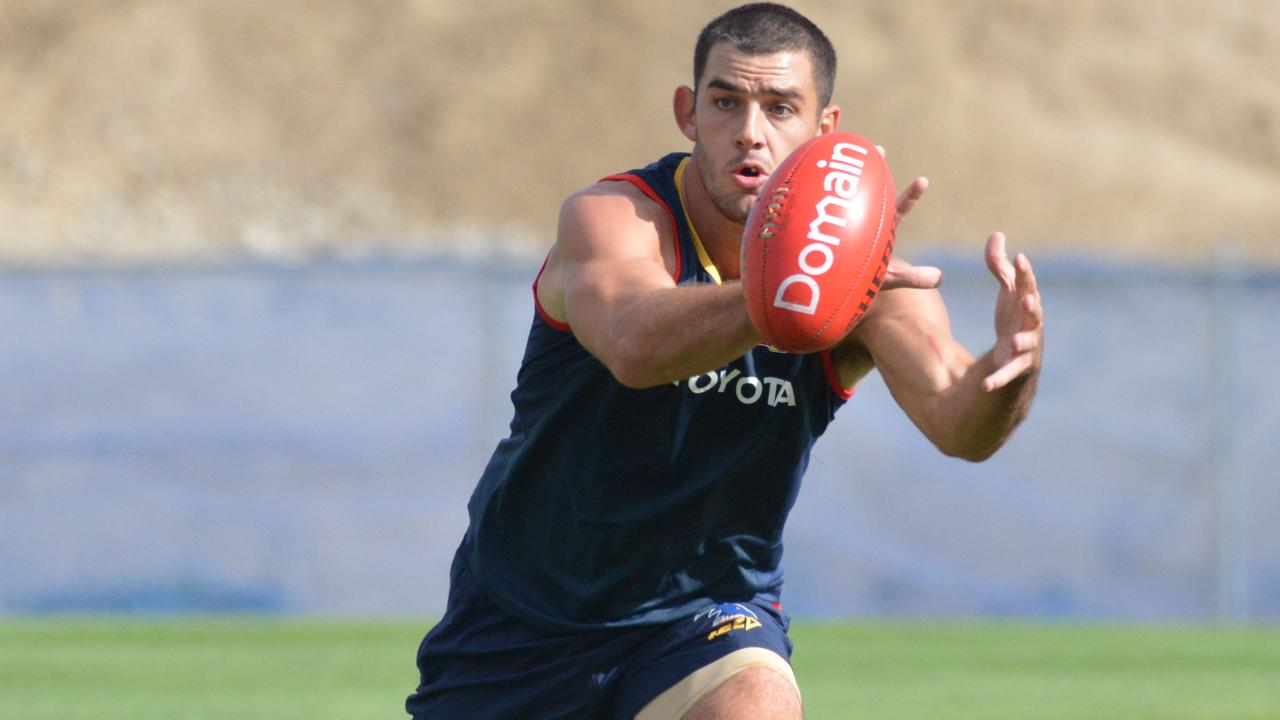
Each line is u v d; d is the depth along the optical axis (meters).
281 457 46.19
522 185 129.00
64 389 46.22
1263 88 144.50
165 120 130.38
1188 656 37.00
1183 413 46.72
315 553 46.00
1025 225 126.94
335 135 131.12
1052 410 46.62
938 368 11.67
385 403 46.47
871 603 45.84
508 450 12.82
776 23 11.83
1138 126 139.75
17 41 134.50
